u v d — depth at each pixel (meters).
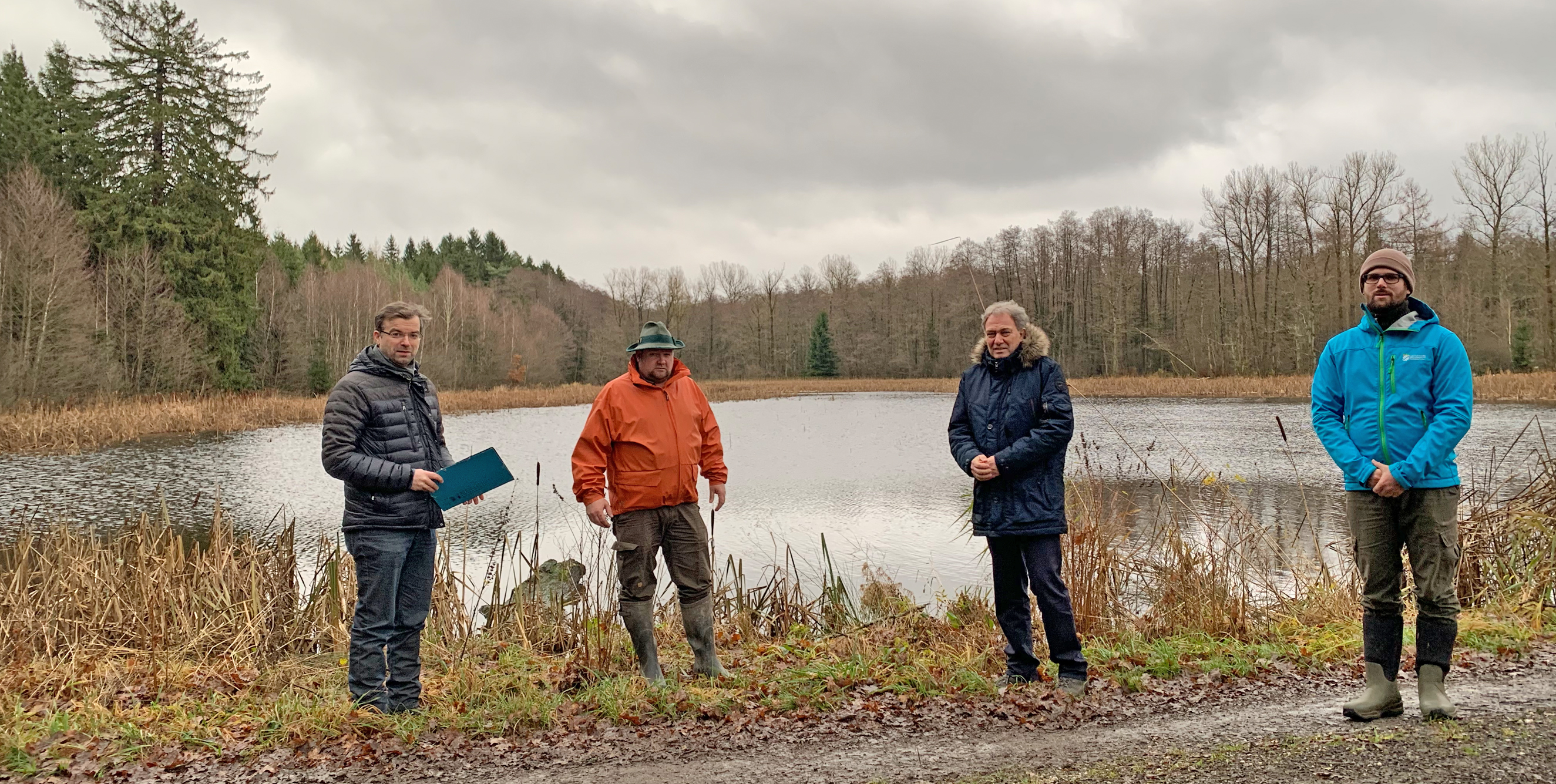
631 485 4.20
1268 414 27.30
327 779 3.14
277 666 4.88
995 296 71.19
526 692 3.90
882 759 3.15
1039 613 5.34
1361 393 3.35
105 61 36.75
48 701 4.00
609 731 3.52
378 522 3.81
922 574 8.16
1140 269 65.25
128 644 5.54
